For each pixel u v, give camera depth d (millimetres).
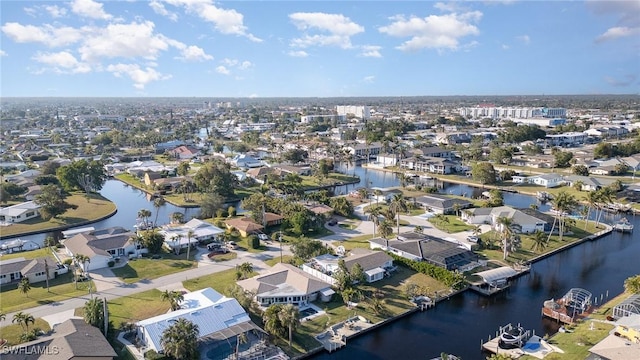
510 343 83812
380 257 118125
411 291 104062
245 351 80438
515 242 129500
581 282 115688
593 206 177625
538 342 85750
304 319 93125
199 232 140625
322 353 83938
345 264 111062
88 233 136250
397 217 156625
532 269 124500
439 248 125750
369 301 101500
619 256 133875
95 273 115250
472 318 97625
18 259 117438
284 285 102625
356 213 175250
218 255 128750
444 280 110812
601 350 75188
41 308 96062
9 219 161500
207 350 79188
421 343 87750
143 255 127750
